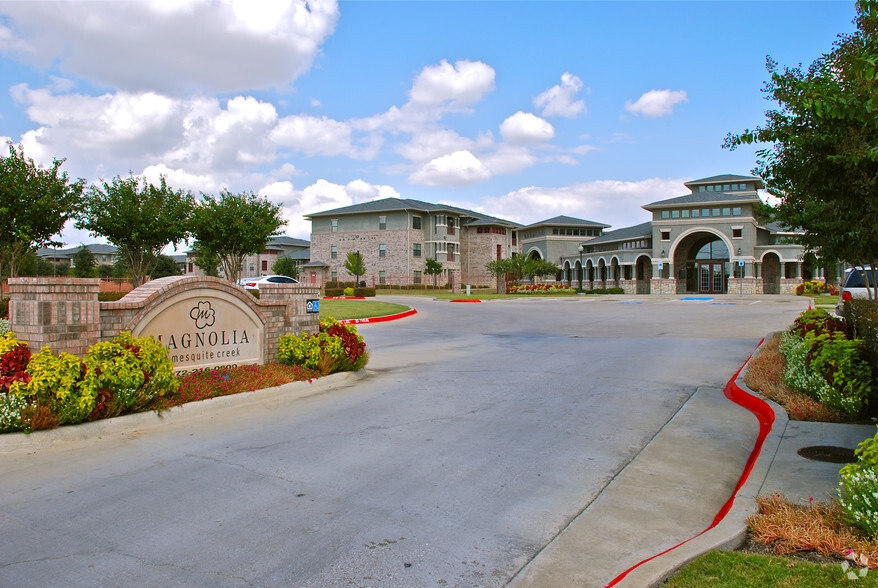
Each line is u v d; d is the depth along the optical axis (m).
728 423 7.45
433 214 65.56
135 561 3.87
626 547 4.10
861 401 6.99
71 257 84.50
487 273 68.69
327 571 3.75
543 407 8.33
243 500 4.92
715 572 3.51
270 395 8.95
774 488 4.87
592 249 68.56
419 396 9.10
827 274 47.50
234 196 31.27
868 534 3.82
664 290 53.09
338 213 66.75
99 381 6.93
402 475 5.54
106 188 26.44
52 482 5.32
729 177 57.03
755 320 22.00
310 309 11.33
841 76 5.54
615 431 7.08
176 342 9.10
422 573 3.73
